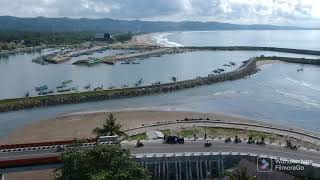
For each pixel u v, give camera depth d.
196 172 102.50
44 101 193.75
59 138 138.38
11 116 172.62
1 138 140.50
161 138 120.44
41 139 137.88
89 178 74.06
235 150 107.44
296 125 160.62
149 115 170.25
